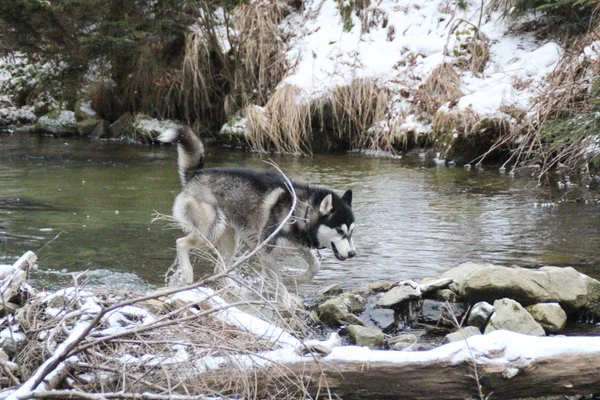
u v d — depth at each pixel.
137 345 4.69
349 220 7.07
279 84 17.69
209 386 4.41
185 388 4.15
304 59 18.09
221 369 4.42
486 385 4.43
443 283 6.52
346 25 18.38
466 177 13.32
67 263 7.60
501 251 8.31
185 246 7.21
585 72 13.16
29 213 10.00
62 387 4.32
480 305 6.11
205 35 18.73
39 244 8.34
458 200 11.30
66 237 8.71
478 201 11.22
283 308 5.48
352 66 17.45
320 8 19.22
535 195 11.63
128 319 5.00
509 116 14.52
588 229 9.34
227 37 18.88
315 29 18.80
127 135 19.17
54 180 12.78
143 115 19.00
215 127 19.27
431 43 17.33
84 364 4.32
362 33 18.31
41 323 4.88
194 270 7.69
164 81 18.91
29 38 19.27
